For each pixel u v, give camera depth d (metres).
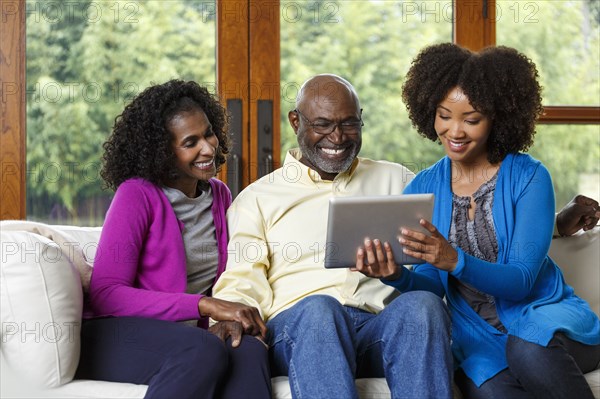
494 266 1.86
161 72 2.89
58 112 2.82
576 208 2.28
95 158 2.85
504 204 1.97
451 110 1.99
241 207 2.17
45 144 2.81
